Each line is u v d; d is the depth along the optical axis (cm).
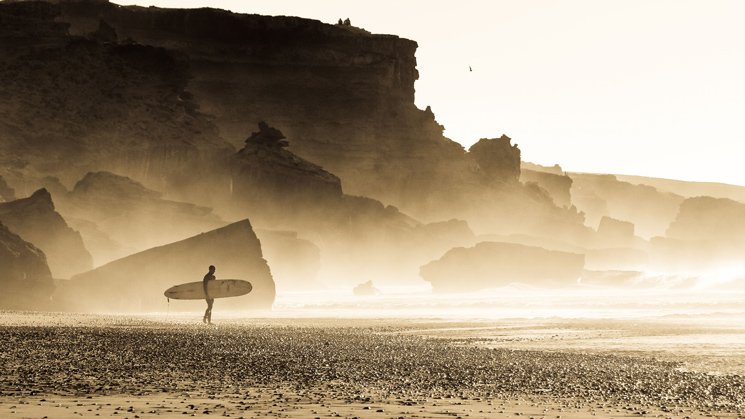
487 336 9938
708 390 5247
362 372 6003
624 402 4753
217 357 6888
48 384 5181
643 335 9988
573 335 10106
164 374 5759
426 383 5472
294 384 5328
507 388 5281
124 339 8475
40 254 15625
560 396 4953
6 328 9838
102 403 4434
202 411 4212
